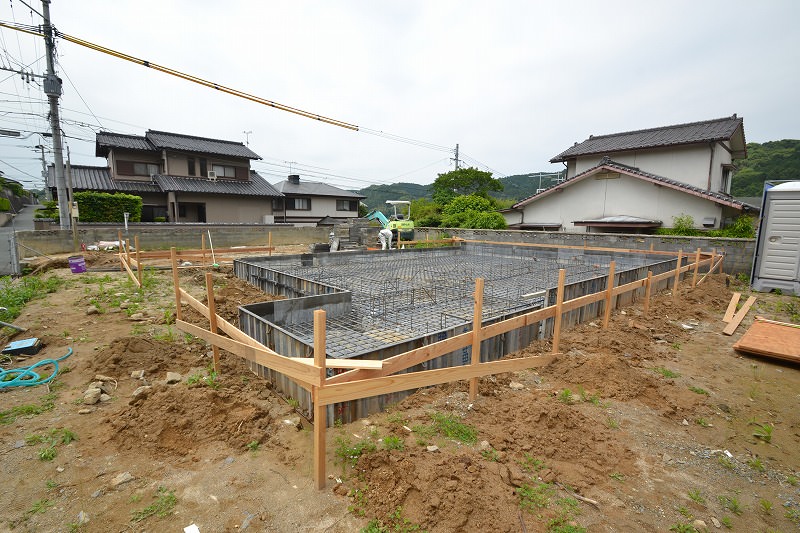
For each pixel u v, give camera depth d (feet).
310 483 7.45
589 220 45.16
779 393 11.91
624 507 7.09
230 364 12.58
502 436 8.93
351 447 8.44
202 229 46.29
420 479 7.18
